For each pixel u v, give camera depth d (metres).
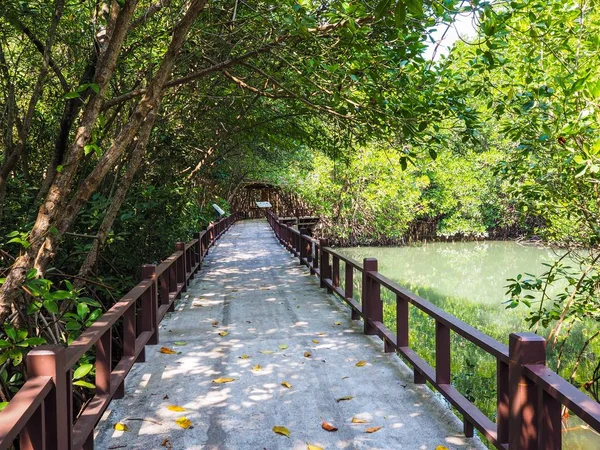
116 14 4.97
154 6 6.07
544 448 2.49
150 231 8.80
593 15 5.91
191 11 4.62
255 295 9.41
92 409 3.61
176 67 7.84
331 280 9.80
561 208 7.25
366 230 32.19
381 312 6.43
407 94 5.94
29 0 5.78
